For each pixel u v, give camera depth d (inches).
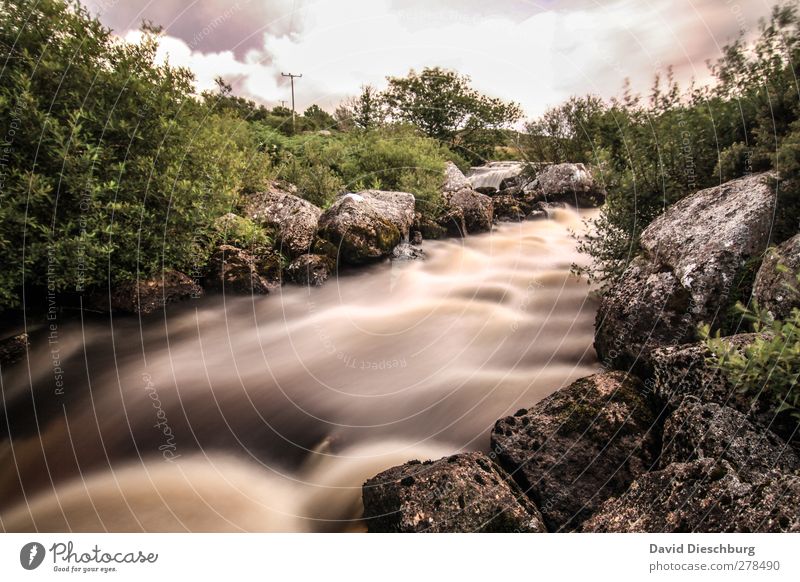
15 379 180.1
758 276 130.3
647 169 202.8
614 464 122.9
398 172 440.5
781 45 159.9
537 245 393.7
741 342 116.3
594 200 507.2
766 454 97.3
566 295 267.1
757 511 86.0
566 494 120.7
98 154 197.9
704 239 153.1
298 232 303.9
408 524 108.3
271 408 184.7
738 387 107.7
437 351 226.1
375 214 326.3
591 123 492.4
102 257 211.3
